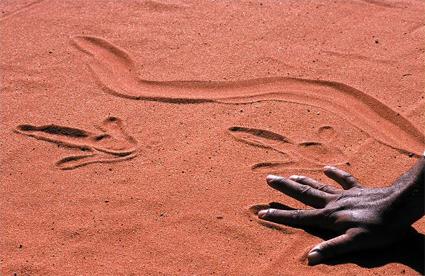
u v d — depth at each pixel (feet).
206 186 4.30
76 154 4.51
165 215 4.15
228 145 4.54
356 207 3.94
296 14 5.62
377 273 3.82
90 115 4.76
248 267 3.90
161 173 4.38
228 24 5.52
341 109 4.78
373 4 5.73
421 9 5.66
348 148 4.51
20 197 4.27
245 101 4.84
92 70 5.12
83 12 5.69
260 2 5.76
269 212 4.09
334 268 3.85
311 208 4.15
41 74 5.09
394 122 4.69
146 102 4.85
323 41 5.33
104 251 3.99
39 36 5.45
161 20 5.58
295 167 4.40
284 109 4.78
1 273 3.89
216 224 4.09
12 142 4.59
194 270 3.89
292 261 3.91
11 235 4.07
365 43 5.31
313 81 4.99
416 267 3.84
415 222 4.07
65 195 4.27
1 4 5.81
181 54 5.24
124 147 4.54
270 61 5.16
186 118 4.73
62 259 3.95
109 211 4.17
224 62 5.16
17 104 4.86
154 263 3.92
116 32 5.46
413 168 3.84
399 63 5.12
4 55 5.26
